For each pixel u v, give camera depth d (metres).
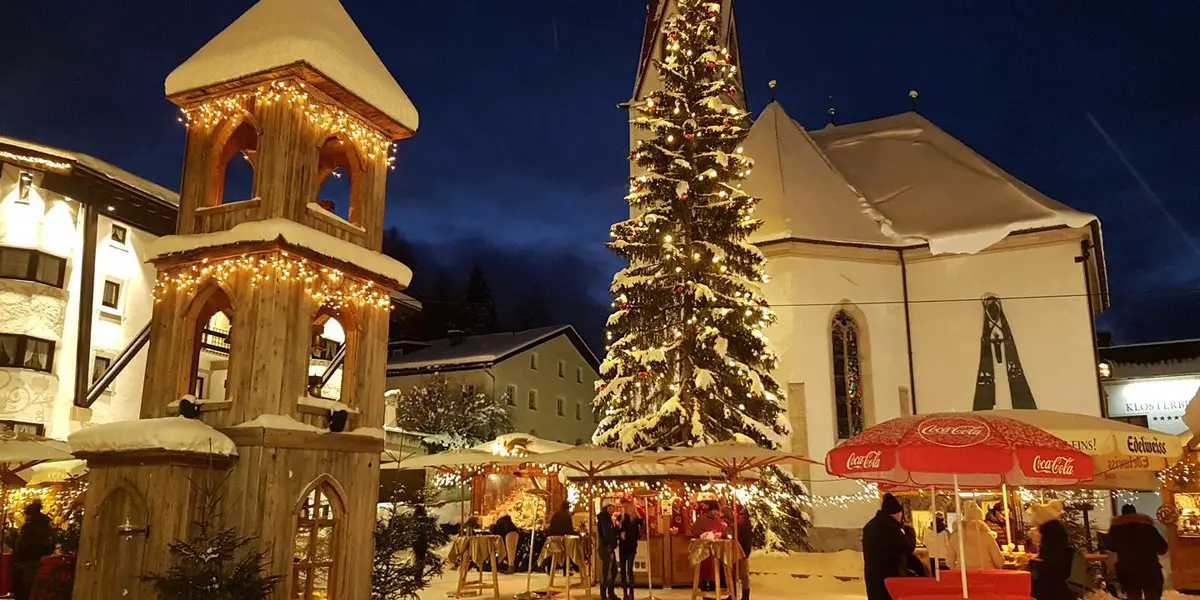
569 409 49.19
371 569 11.23
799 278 25.53
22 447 13.44
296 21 11.45
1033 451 7.45
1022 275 25.34
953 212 27.52
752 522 20.17
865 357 25.64
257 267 10.41
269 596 9.59
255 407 10.03
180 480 9.52
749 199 21.83
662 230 22.05
